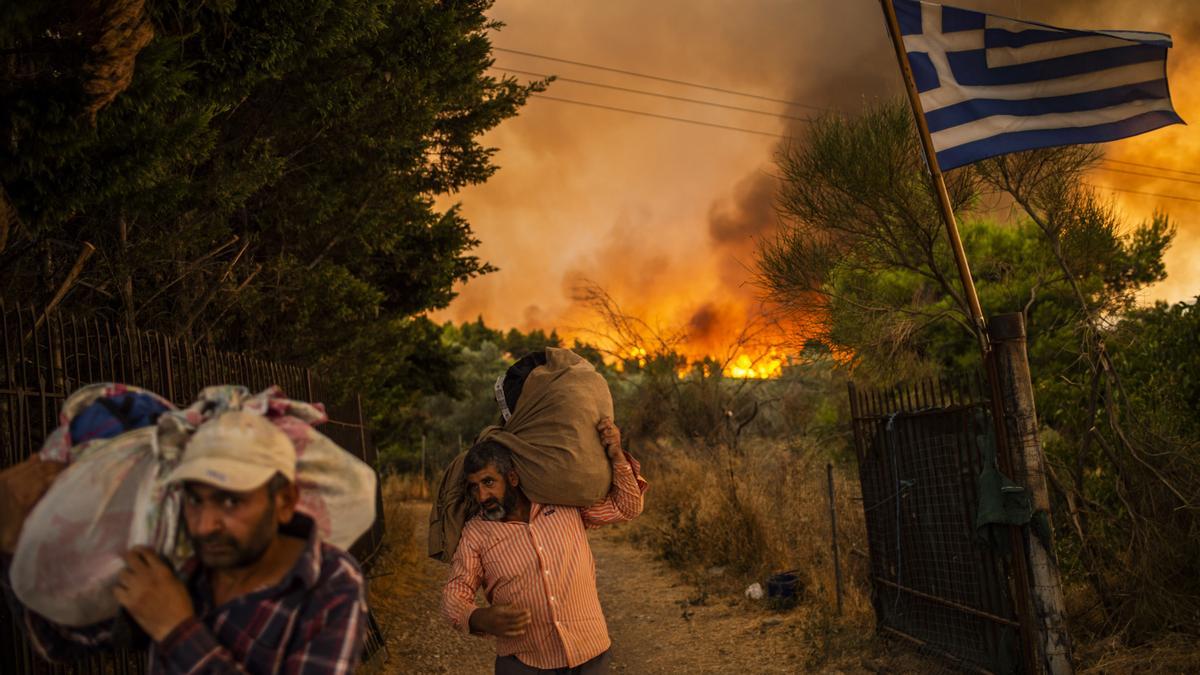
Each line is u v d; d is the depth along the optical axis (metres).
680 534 11.32
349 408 8.99
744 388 17.86
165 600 1.66
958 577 5.68
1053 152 6.54
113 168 4.02
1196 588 5.70
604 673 3.50
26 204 3.90
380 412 15.12
